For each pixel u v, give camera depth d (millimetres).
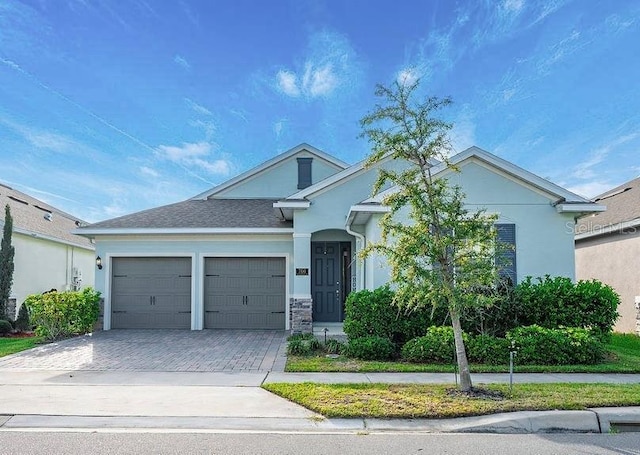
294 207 13883
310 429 5906
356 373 8812
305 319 13820
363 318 10859
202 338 13406
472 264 7301
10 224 16188
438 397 6863
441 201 7574
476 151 12156
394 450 5172
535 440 5551
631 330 15211
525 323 10891
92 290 15086
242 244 15586
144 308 15547
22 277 17906
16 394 7332
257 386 7820
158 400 6992
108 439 5516
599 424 6012
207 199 18891
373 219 12289
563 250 12164
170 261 15641
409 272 7332
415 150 7609
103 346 12047
